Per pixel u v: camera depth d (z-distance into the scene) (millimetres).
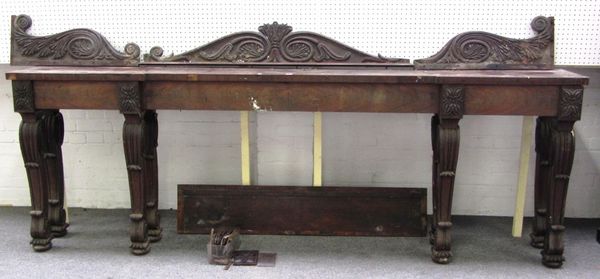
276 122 3270
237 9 2961
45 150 2859
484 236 3047
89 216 3336
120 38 3016
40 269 2617
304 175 3342
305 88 2521
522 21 2889
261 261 2711
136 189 2691
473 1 2883
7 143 3400
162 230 3094
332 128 3266
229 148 3346
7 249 2848
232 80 2512
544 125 2723
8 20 3035
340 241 2967
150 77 2525
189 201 3072
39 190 2746
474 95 2463
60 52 2975
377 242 2955
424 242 2955
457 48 2855
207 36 2994
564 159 2508
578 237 3033
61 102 2582
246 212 3055
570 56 2912
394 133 3262
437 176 2770
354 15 2928
